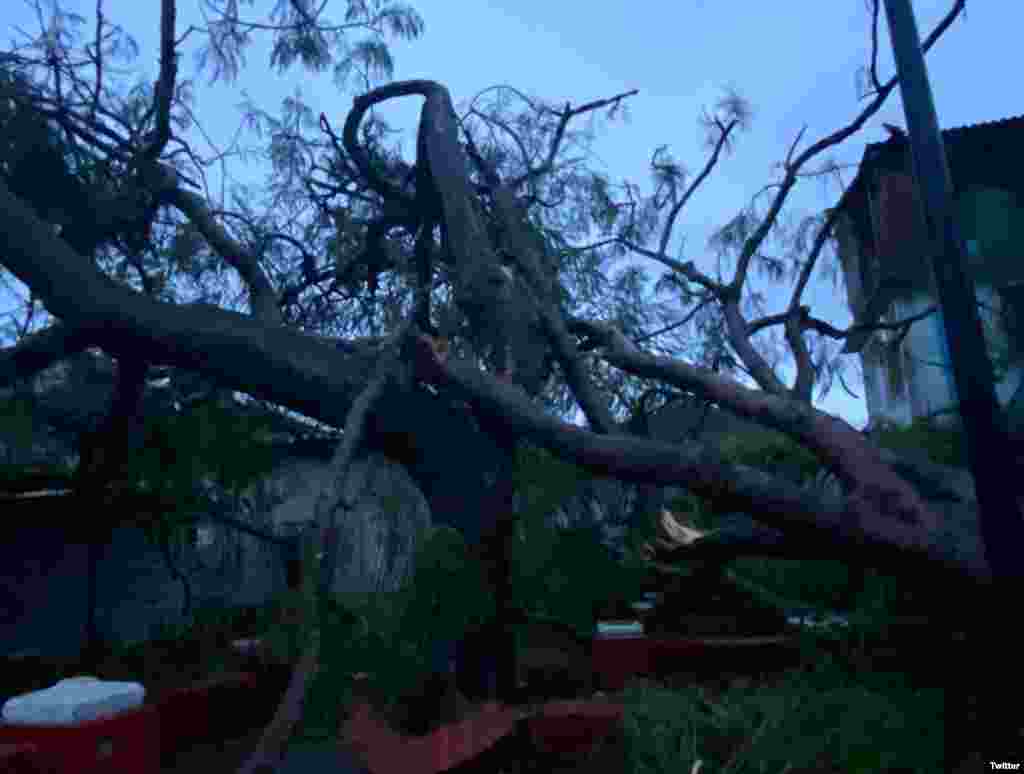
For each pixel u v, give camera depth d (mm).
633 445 6348
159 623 11633
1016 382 11547
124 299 7742
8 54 9156
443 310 8562
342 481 5605
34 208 9227
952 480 6504
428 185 9000
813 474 9789
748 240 9391
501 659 7035
